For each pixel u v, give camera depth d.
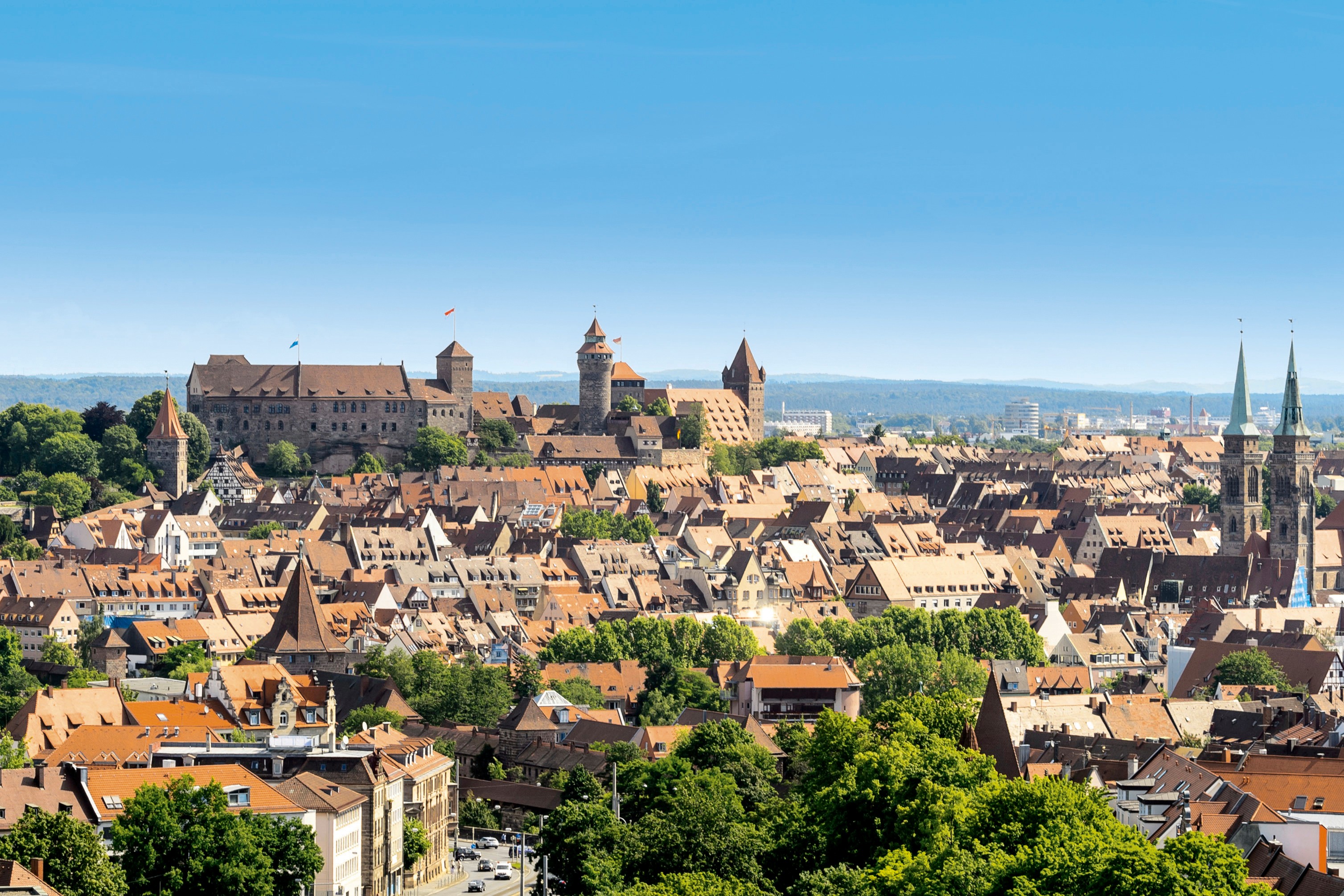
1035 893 183.88
